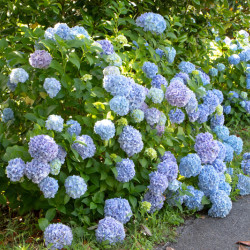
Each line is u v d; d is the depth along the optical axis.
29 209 2.67
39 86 2.79
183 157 3.12
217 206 2.97
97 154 2.72
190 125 3.50
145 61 3.22
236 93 5.22
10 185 2.67
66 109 2.97
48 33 2.77
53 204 2.57
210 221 2.95
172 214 2.92
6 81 2.89
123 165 2.67
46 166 2.34
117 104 2.57
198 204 2.99
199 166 3.04
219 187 3.25
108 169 2.72
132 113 2.76
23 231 2.59
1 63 2.89
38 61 2.61
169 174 2.86
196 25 4.25
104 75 2.80
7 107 2.98
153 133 2.94
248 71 5.26
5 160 2.44
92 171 2.68
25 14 3.83
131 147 2.70
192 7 4.47
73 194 2.47
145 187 2.86
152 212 2.85
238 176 3.50
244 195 3.47
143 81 3.20
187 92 2.92
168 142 3.04
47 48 2.76
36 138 2.31
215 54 5.45
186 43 4.42
